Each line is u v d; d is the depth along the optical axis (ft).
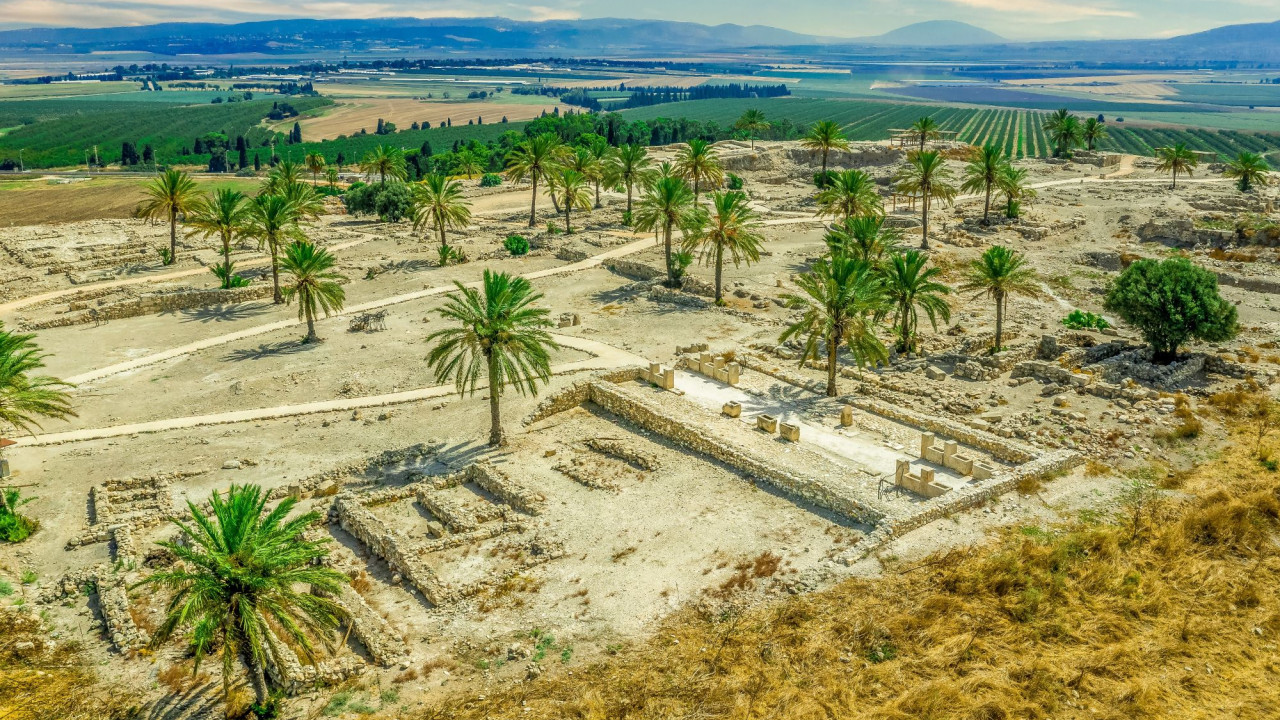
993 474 177.37
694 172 404.16
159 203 370.53
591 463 196.24
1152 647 129.70
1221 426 197.26
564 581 150.10
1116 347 249.96
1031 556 147.95
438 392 236.22
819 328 223.71
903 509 161.79
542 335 204.74
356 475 192.13
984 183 414.21
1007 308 299.17
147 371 258.78
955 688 120.78
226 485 186.50
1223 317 233.14
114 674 129.70
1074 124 611.47
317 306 318.45
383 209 471.21
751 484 183.52
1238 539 154.61
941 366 244.63
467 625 139.64
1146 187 481.46
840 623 134.00
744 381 238.68
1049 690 121.49
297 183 477.77
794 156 603.67
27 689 125.29
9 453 201.98
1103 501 166.71
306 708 121.70
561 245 399.85
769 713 117.08
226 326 301.84
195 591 111.14
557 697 122.01
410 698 123.54
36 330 296.71
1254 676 124.98
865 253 284.20
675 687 122.62
